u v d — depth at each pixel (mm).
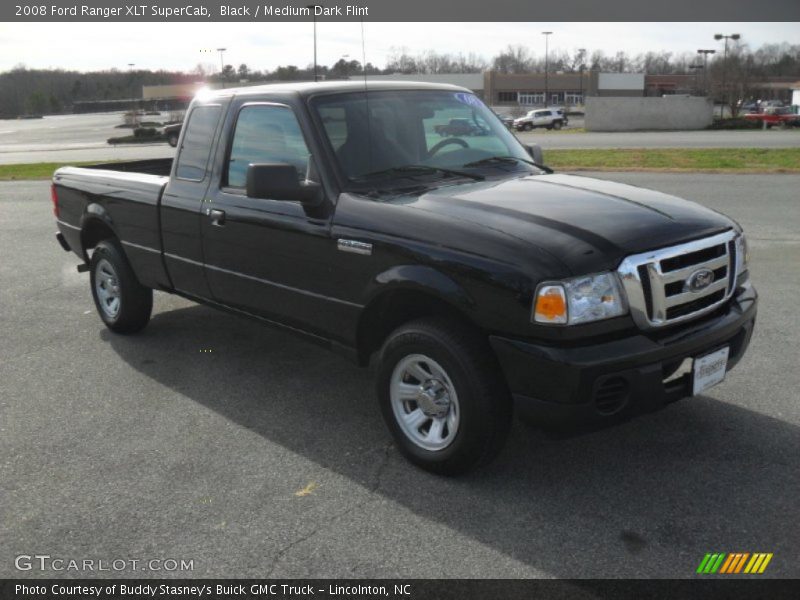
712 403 4578
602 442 4137
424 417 3900
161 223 5387
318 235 4168
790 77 103188
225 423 4547
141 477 3904
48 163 25531
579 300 3291
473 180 4383
